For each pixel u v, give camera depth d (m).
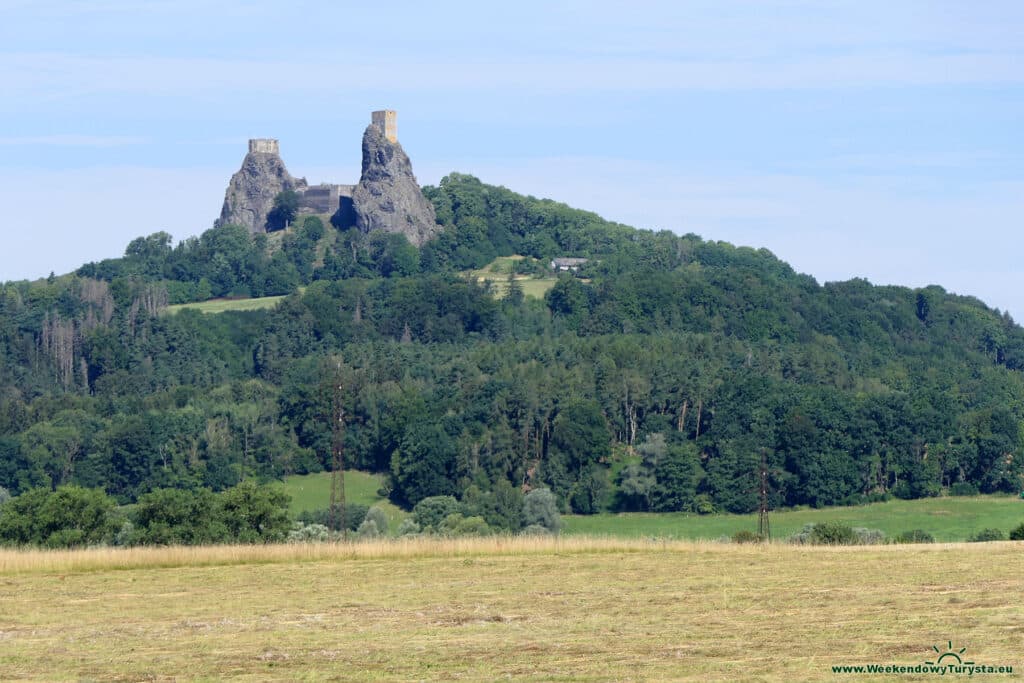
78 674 68.44
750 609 84.19
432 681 65.19
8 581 103.38
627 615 83.00
